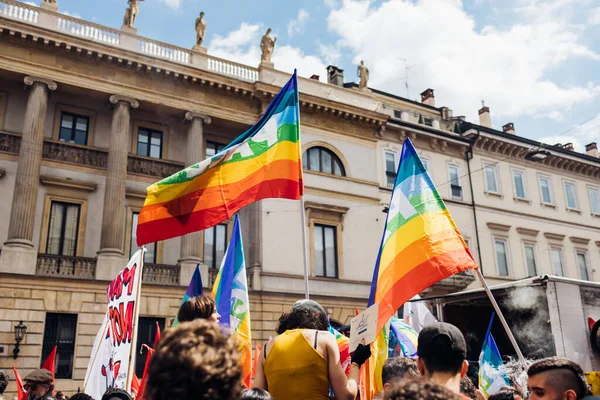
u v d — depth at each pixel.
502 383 8.11
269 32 28.81
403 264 5.76
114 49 23.72
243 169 7.71
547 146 36.88
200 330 2.08
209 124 26.59
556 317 9.49
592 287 10.16
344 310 26.70
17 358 19.25
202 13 27.28
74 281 20.92
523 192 35.88
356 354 4.17
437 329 3.27
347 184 28.89
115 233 22.41
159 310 22.39
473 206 33.03
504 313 11.91
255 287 24.70
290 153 7.79
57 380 19.80
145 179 24.72
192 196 7.39
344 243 27.91
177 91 25.42
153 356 2.03
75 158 23.36
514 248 33.94
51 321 20.47
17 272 20.00
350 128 30.00
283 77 28.16
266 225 25.97
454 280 28.50
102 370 6.95
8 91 22.97
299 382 3.96
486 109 42.72
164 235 7.18
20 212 20.77
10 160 22.16
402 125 31.58
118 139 23.52
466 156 34.00
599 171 39.91
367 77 32.03
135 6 25.14
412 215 6.00
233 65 27.23
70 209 22.92
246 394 3.00
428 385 2.02
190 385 1.88
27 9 22.77
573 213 37.75
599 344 9.44
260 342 23.94
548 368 3.63
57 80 22.75
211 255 25.42
